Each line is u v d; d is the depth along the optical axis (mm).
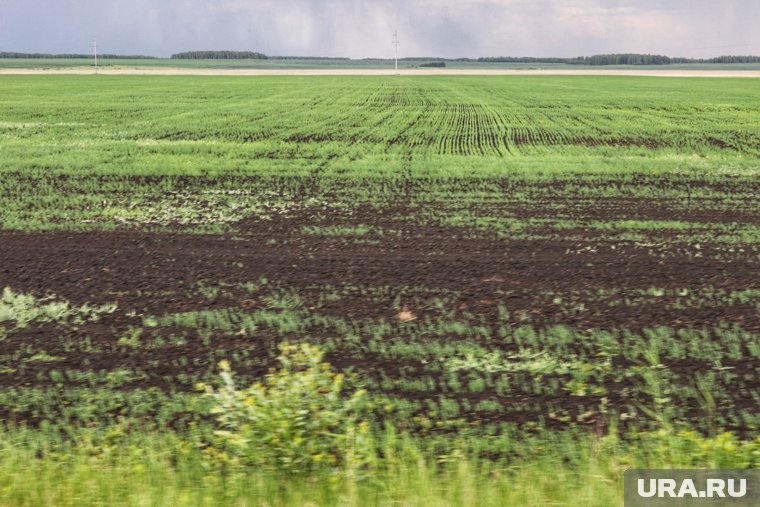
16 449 8383
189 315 13359
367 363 11242
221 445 8523
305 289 15023
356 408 9609
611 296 14430
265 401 7566
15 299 14367
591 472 7055
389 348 11828
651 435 8578
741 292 14641
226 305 14078
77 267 16828
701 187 27219
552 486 6809
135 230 20562
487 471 7852
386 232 20078
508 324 12891
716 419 9273
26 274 16281
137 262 17219
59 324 13078
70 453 8375
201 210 23203
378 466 7586
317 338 12242
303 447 7363
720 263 16875
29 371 11117
